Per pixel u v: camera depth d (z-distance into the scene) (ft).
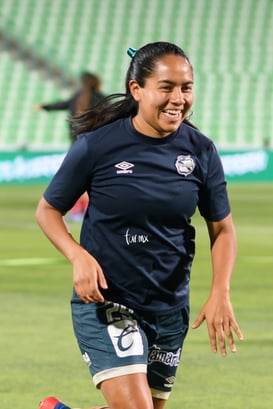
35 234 119.75
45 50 258.37
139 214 31.07
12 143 238.68
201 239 115.65
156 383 33.09
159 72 29.94
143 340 30.83
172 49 30.35
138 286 31.45
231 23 276.21
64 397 44.96
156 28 272.72
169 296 31.86
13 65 254.68
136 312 31.55
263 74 265.75
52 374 49.37
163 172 31.19
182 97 30.09
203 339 58.44
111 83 255.09
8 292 75.31
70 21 269.64
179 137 31.60
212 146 32.17
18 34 261.44
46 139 239.30
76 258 30.17
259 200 178.09
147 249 31.30
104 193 31.27
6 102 246.27
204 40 272.51
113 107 31.89
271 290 77.25
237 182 229.86
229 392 45.91
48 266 90.53
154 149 31.30
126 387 29.73
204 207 32.78
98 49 264.31
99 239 31.53
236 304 70.54
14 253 100.58
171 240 31.55
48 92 249.55
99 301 29.86
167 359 32.68
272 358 53.16
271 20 278.05
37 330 60.59
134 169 31.12
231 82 259.60
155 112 30.30
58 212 31.89
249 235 119.24
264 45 272.72
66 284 79.46
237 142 248.73
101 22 270.67
